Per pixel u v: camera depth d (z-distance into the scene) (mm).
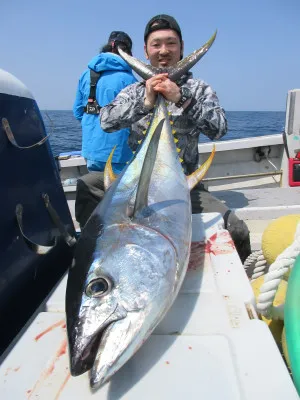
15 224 1434
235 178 4801
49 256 1716
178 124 2719
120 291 1087
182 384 964
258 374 967
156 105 2254
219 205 2523
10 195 1421
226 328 1158
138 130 2869
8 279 1352
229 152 4883
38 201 1650
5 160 1412
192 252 1683
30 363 1103
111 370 947
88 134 3605
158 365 1030
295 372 1036
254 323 1173
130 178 1788
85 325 1025
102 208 1591
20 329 1425
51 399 966
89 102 3545
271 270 1429
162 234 1343
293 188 3555
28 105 1639
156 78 2279
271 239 1902
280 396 898
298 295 1199
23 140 1562
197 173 2014
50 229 1742
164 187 1759
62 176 4895
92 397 957
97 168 3668
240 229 2355
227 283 1412
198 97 2635
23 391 1002
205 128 2516
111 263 1177
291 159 4023
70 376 1036
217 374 982
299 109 3932
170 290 1200
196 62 2613
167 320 1222
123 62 3525
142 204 1434
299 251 1418
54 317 1323
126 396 946
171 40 2875
